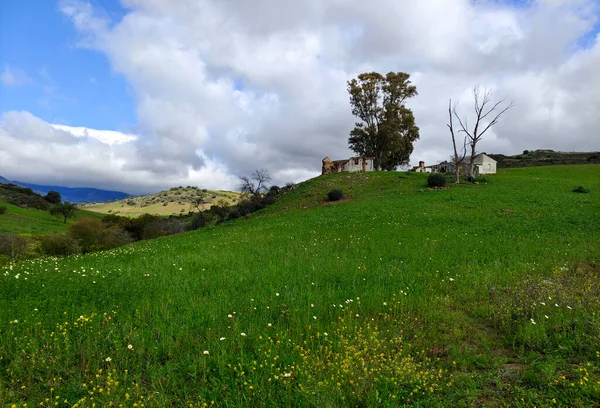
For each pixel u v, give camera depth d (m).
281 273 12.73
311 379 5.59
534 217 27.89
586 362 6.11
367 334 7.33
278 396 5.33
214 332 7.34
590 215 27.61
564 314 8.32
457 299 10.05
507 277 12.08
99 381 5.63
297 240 20.91
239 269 13.37
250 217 48.38
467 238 20.44
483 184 53.69
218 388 5.44
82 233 50.62
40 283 10.58
